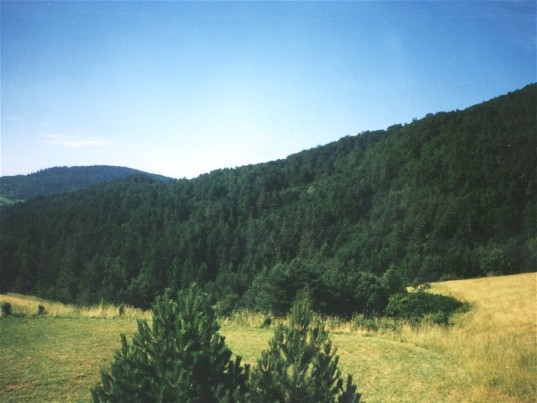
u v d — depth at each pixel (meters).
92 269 80.25
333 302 31.97
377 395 8.12
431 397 8.05
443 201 77.50
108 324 12.36
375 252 73.94
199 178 170.50
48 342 9.91
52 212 128.12
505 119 90.00
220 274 87.62
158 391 4.86
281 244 92.62
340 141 173.38
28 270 96.75
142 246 100.31
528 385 8.45
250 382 4.92
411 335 12.66
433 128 106.19
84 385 7.49
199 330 5.31
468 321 29.38
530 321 26.05
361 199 100.88
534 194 72.75
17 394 6.95
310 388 4.88
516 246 60.50
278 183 146.75
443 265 61.22
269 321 13.69
